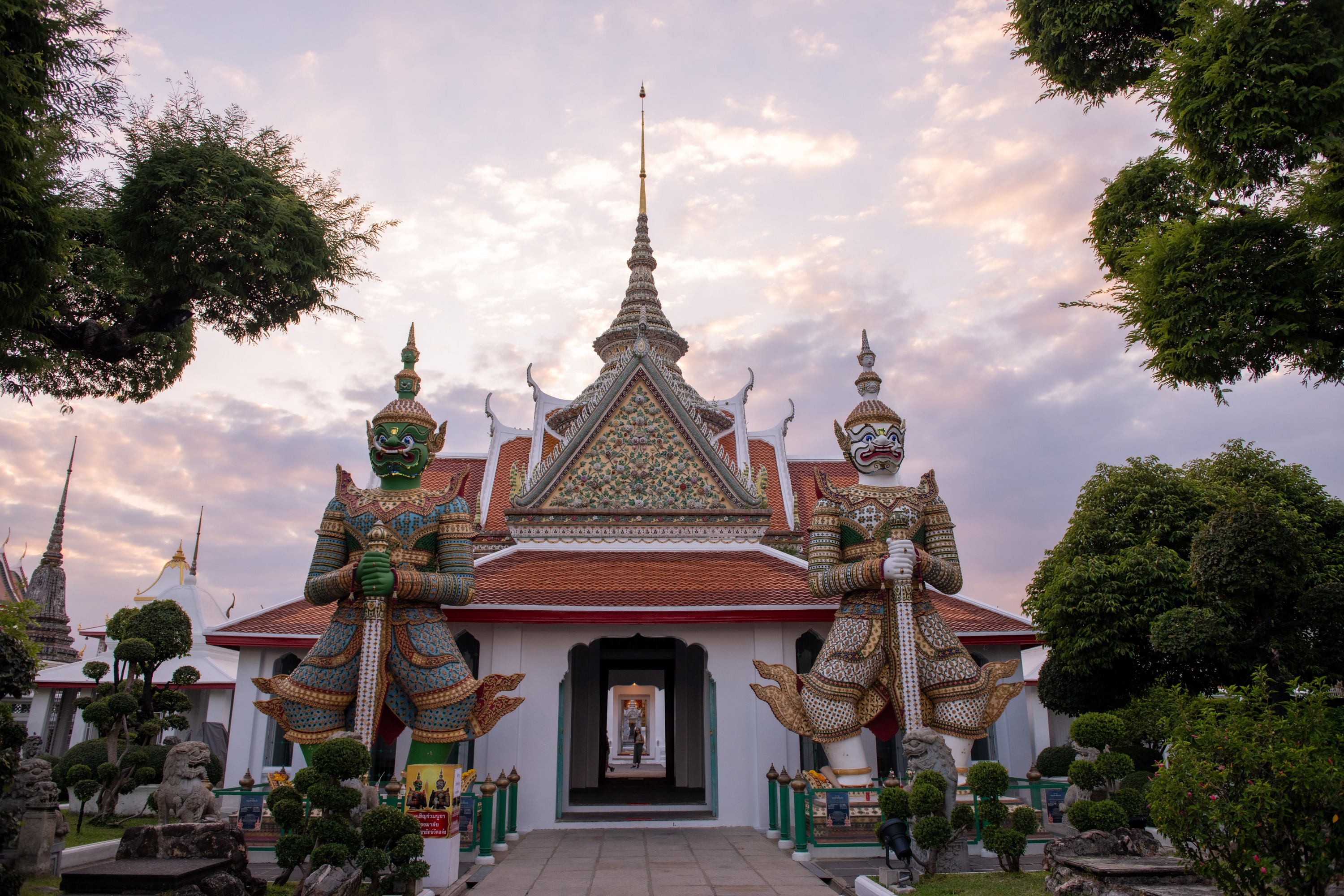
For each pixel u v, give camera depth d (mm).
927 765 11336
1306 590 11641
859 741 13422
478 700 13680
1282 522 11570
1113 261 13203
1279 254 9703
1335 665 11844
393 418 14688
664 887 11016
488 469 24234
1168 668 18031
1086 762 11430
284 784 12031
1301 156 9711
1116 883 8523
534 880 11469
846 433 15156
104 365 14211
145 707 18844
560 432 24359
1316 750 7156
